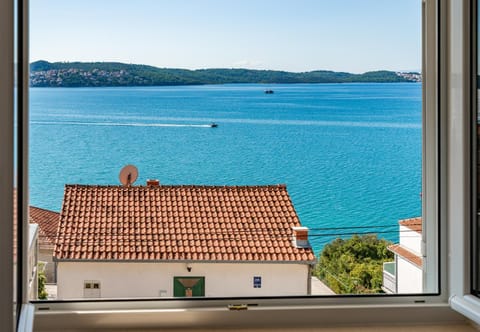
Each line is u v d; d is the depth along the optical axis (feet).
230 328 5.82
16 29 4.53
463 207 5.84
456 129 5.96
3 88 3.29
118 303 5.81
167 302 5.87
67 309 5.74
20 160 5.19
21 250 5.19
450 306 6.01
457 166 5.93
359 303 6.09
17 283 4.64
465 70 5.83
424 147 6.38
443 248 6.17
